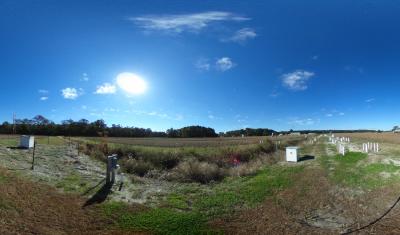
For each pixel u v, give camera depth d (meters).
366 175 23.47
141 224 13.28
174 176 23.95
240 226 13.77
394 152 37.53
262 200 17.64
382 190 19.36
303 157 36.44
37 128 98.00
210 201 17.19
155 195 17.73
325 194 18.89
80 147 34.88
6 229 10.62
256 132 149.62
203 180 23.39
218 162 31.48
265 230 13.38
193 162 27.53
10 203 12.60
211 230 13.17
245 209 16.03
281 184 21.39
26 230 10.91
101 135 106.00
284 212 15.70
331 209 16.23
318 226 13.97
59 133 101.12
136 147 37.19
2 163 18.77
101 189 17.36
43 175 18.17
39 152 27.27
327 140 74.50
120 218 13.64
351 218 14.95
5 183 14.62
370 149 42.22
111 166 19.28
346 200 17.70
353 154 35.28
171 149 36.81
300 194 18.88
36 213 12.47
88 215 13.44
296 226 13.90
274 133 154.50
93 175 20.92
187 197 17.88
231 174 25.20
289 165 30.28
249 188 20.38
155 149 36.19
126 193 17.38
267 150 44.06
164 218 14.09
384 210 15.95
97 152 32.16
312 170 26.67
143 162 28.55
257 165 30.05
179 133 129.75
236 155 35.62
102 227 12.56
